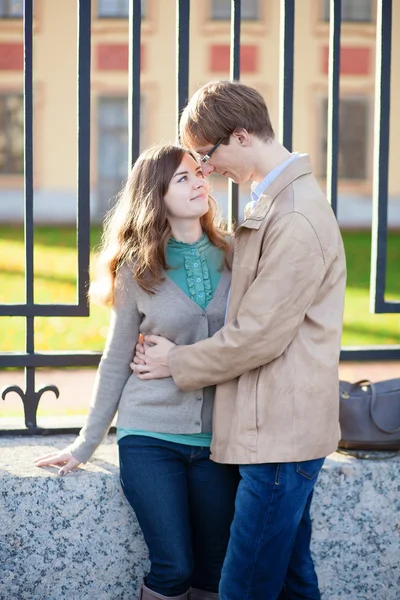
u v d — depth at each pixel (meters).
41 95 18.30
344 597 2.44
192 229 2.27
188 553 2.17
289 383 2.03
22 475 2.30
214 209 2.31
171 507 2.17
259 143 2.10
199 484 2.26
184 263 2.26
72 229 14.42
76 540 2.33
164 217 2.21
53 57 18.34
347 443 2.45
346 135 19.41
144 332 2.26
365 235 15.11
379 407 2.43
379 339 6.12
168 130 18.86
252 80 18.81
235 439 2.06
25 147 2.49
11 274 8.47
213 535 2.30
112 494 2.33
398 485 2.42
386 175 2.64
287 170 2.06
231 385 2.13
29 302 2.54
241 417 2.05
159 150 2.23
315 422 2.04
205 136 2.10
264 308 1.98
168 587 2.16
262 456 2.01
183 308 2.21
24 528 2.31
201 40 18.62
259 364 2.03
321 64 19.11
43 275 8.45
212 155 2.12
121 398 2.28
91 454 2.30
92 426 2.29
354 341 6.04
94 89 18.98
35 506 2.30
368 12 19.22
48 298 7.02
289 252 1.97
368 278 9.11
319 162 19.28
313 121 19.19
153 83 18.73
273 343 2.00
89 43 2.49
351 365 5.33
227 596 2.06
